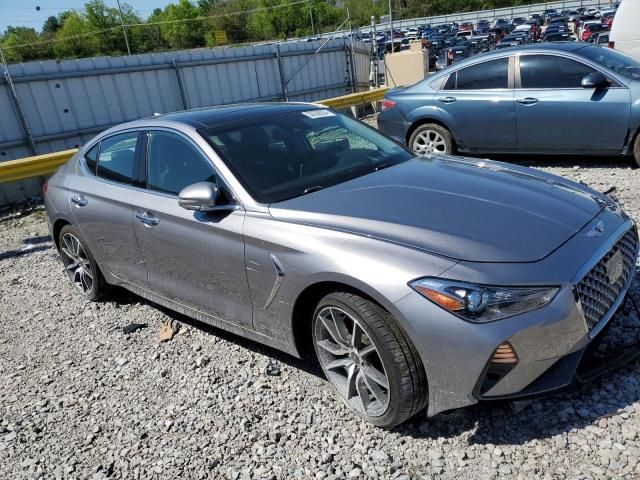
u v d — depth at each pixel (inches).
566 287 97.3
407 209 115.4
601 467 95.6
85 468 116.3
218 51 614.2
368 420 113.2
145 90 557.9
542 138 284.5
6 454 124.3
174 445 118.8
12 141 469.4
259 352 148.8
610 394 112.0
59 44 3093.0
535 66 282.5
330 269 107.7
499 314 94.3
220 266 132.3
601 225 113.4
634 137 262.7
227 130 146.9
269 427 119.4
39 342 176.4
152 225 148.7
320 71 734.5
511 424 108.6
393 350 101.8
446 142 314.3
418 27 2935.5
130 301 196.1
